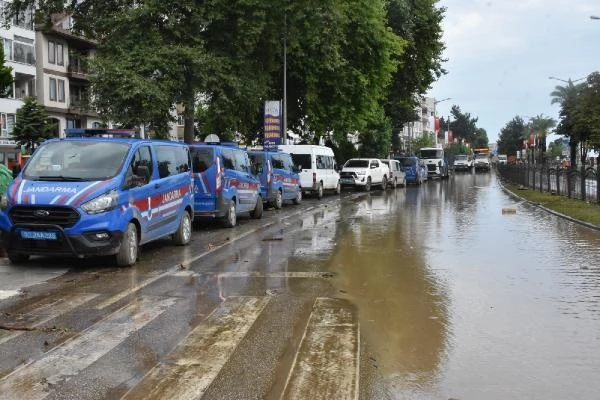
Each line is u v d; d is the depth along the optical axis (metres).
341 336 6.46
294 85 34.34
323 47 30.12
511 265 10.85
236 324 6.90
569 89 47.12
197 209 16.05
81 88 61.25
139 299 8.13
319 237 14.79
